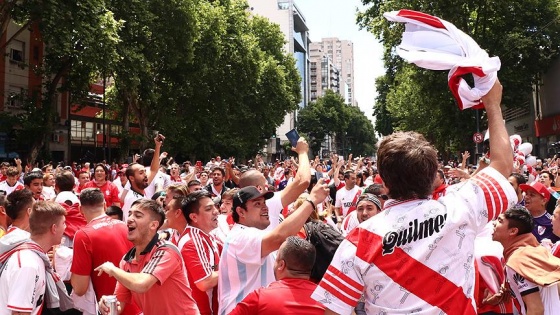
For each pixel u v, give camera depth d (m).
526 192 6.02
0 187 10.86
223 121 39.91
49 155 28.08
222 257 3.68
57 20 19.98
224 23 35.28
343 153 118.88
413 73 31.55
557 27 30.94
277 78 46.25
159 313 3.67
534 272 3.44
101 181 9.46
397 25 29.41
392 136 2.22
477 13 31.28
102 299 3.50
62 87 26.48
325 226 3.74
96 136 42.78
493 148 2.24
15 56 31.09
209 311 4.22
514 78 30.48
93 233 4.62
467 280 2.06
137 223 3.79
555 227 4.57
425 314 1.96
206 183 11.66
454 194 2.15
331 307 2.08
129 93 28.67
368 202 5.32
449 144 36.75
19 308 3.61
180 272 3.72
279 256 3.23
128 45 25.06
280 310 3.04
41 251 3.92
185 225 4.98
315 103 101.50
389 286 2.00
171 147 37.31
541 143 38.44
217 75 37.19
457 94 2.33
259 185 4.77
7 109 30.11
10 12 20.97
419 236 2.03
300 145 4.52
